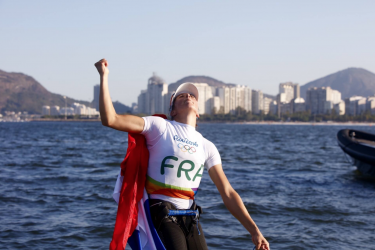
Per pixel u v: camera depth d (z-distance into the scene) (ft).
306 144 116.67
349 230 23.61
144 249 9.88
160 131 10.08
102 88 8.93
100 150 82.94
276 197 32.60
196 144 10.42
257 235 9.93
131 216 9.71
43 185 36.63
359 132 50.75
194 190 10.50
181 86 10.91
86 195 32.09
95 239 21.31
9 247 19.81
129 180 9.98
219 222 24.62
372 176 45.75
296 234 22.68
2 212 26.40
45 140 124.77
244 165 56.85
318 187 38.17
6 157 63.87
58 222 24.22
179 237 9.80
